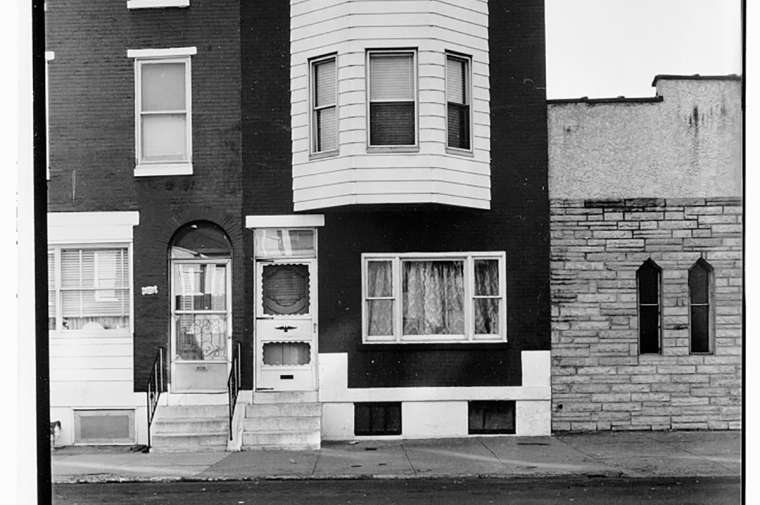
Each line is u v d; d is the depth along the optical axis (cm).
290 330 1321
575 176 1330
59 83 1329
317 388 1309
